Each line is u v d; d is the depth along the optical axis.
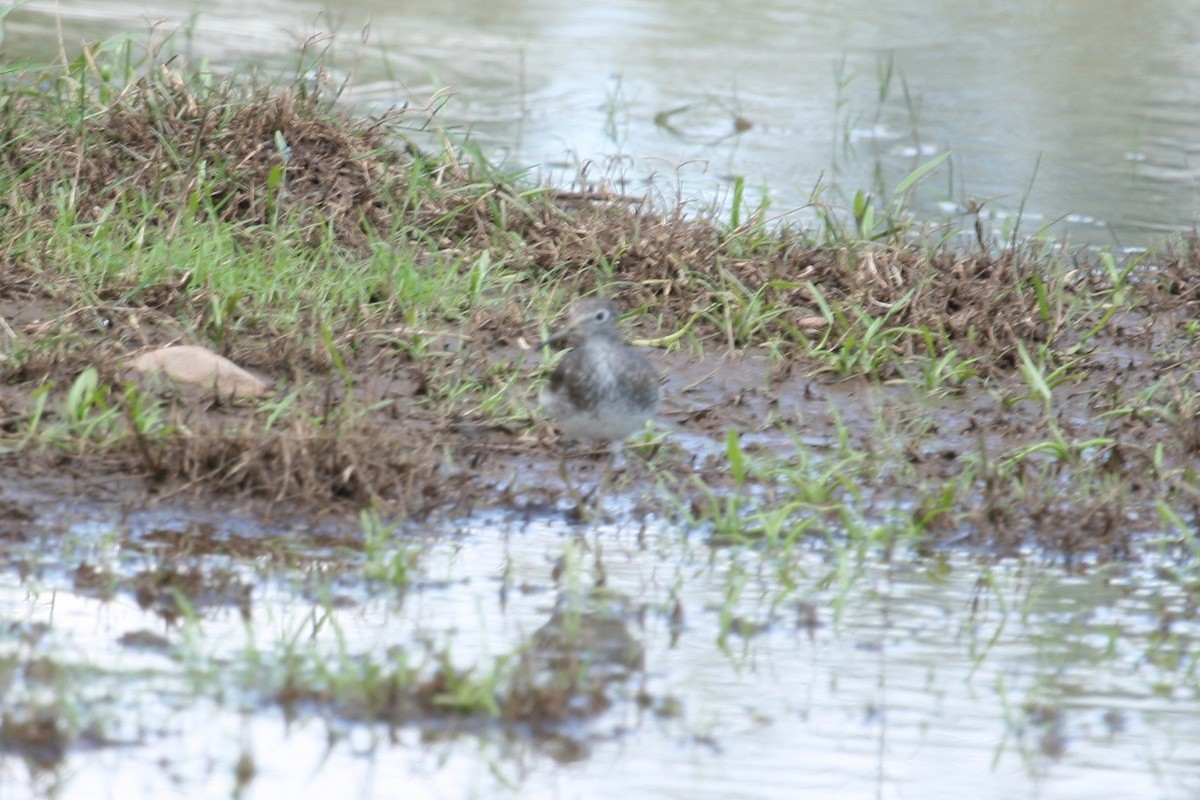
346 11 28.92
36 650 9.09
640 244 15.65
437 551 10.94
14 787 7.73
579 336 11.71
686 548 11.33
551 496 11.89
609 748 8.41
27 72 19.25
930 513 11.63
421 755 8.22
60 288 13.88
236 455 11.41
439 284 14.72
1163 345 15.69
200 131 15.94
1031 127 23.91
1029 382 14.20
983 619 10.39
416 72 24.86
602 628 9.91
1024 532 11.80
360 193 16.02
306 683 8.78
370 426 11.82
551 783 8.02
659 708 8.89
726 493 12.22
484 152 19.91
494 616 9.90
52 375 12.53
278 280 14.36
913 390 14.17
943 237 16.47
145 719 8.41
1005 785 8.26
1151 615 10.57
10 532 10.59
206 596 9.96
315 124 16.31
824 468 12.61
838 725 8.83
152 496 11.16
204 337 13.61
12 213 14.91
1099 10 32.38
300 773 7.98
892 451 13.04
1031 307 15.48
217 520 10.99
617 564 10.96
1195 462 13.13
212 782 7.86
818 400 13.97
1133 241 18.58
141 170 15.55
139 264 14.28
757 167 21.11
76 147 15.66
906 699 9.19
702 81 25.86
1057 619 10.45
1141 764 8.53
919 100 25.30
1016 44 29.44
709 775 8.18
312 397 12.73
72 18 25.52
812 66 27.22
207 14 27.34
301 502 11.24
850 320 15.14
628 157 20.97
